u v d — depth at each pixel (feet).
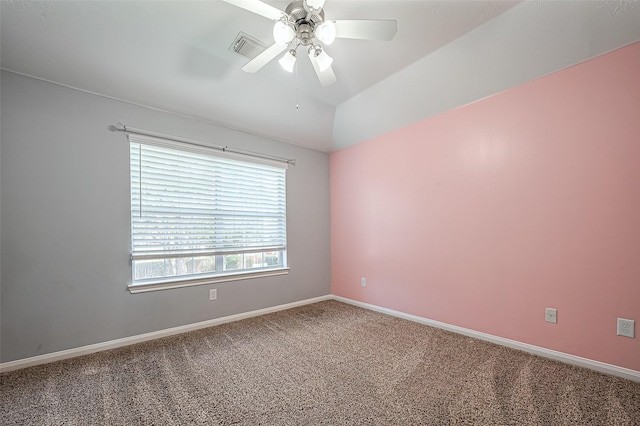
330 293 13.44
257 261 11.05
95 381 6.00
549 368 6.38
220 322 9.70
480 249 8.21
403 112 9.80
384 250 11.07
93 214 7.50
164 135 8.69
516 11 6.02
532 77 7.07
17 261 6.55
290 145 12.07
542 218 7.02
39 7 5.57
